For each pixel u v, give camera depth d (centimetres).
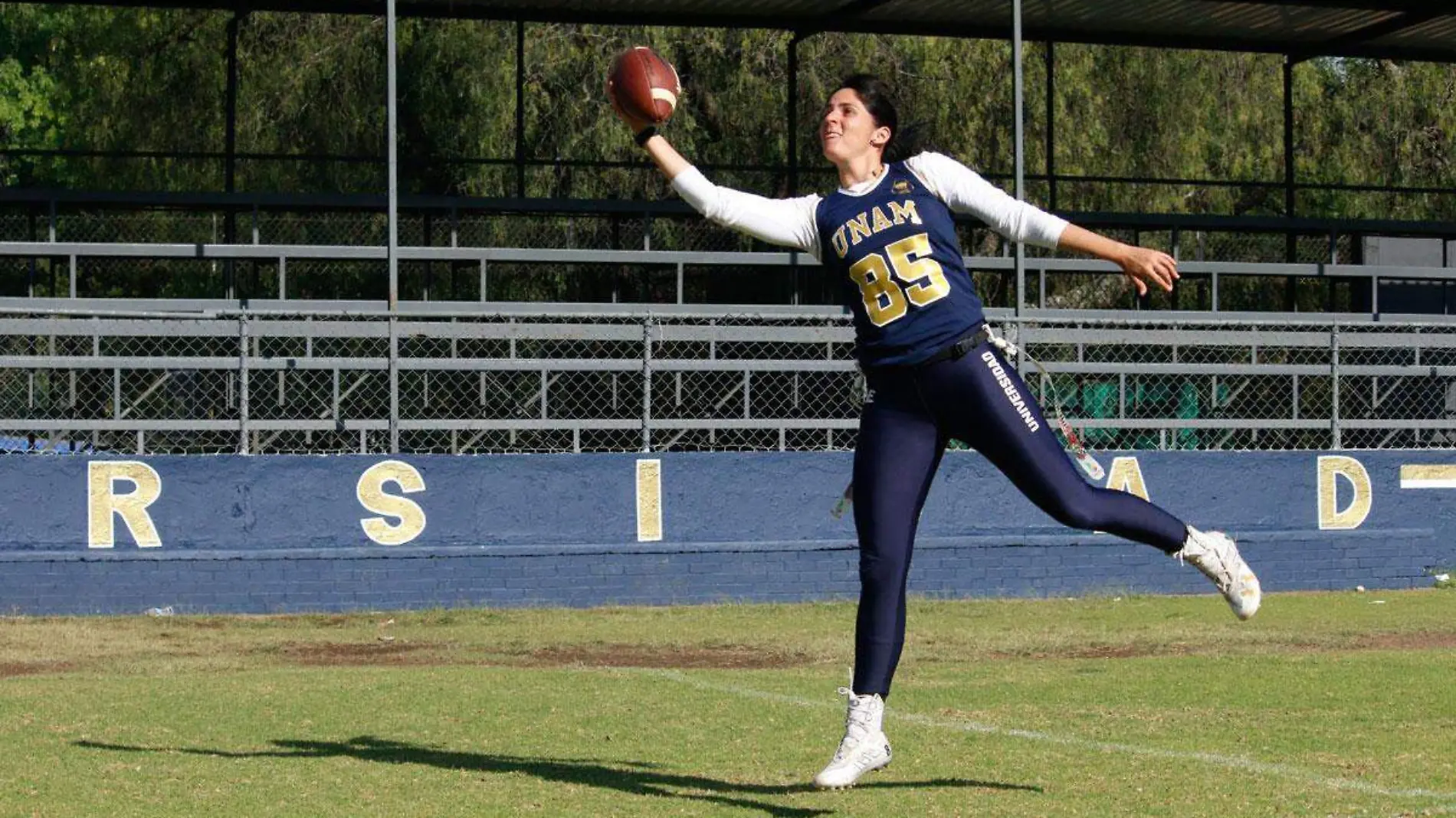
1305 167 3538
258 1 2114
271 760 718
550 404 2008
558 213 2242
